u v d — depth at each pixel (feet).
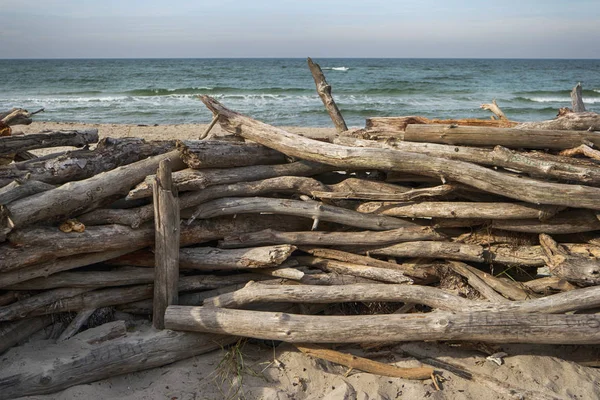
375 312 15.72
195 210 15.83
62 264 14.15
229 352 14.70
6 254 13.12
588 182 15.60
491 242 16.65
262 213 16.85
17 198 13.48
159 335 14.16
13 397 12.25
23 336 14.01
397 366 14.66
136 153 16.29
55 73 188.24
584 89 126.31
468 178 15.44
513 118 75.46
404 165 15.72
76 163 14.92
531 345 15.65
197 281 15.74
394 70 218.59
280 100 97.40
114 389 13.28
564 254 15.35
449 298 14.94
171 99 98.78
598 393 14.01
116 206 15.61
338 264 16.20
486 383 14.12
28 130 49.57
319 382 13.91
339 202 17.11
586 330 14.06
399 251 16.39
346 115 76.89
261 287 14.93
